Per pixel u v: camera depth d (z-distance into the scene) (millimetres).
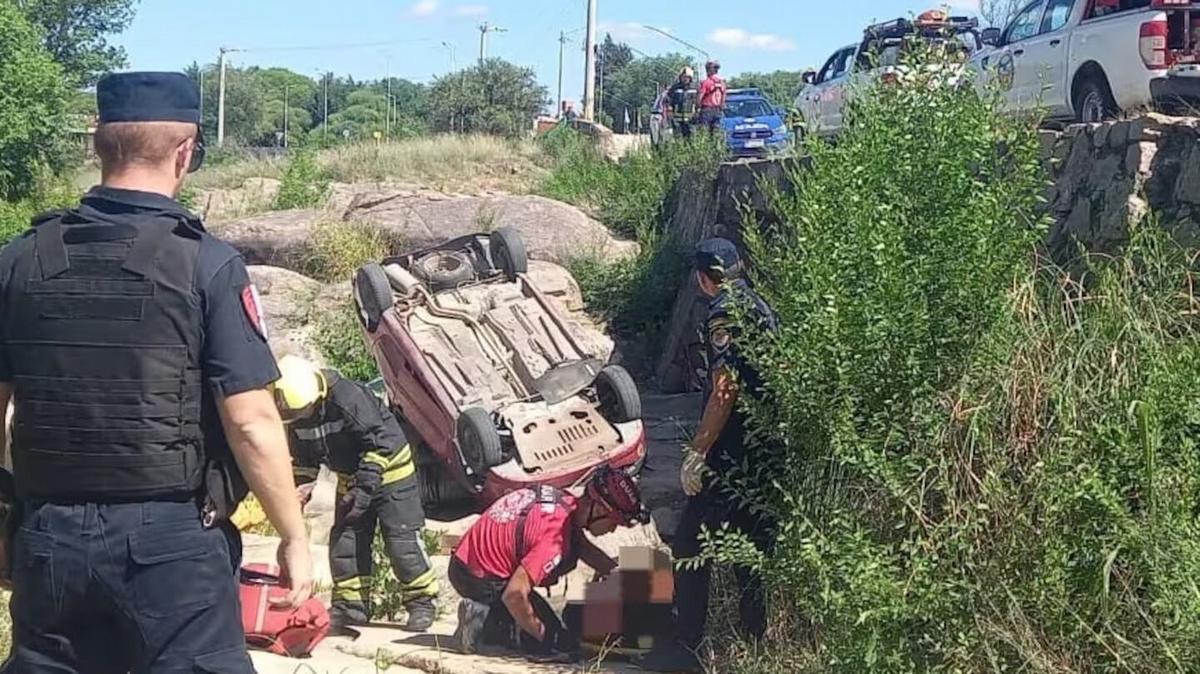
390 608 7387
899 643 4586
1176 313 5379
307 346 15828
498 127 45031
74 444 3246
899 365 5121
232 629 3373
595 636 6246
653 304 16234
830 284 5195
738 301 5602
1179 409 4688
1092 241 6914
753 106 24047
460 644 6328
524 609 6105
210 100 83250
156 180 3363
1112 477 4516
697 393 14250
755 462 5699
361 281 12258
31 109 29781
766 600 5500
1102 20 10750
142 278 3234
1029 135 5625
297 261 18078
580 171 22250
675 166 19641
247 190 24250
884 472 4797
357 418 6812
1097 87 10836
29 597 3334
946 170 5465
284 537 3340
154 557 3256
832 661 4688
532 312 12297
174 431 3256
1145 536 4316
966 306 5215
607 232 18828
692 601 5871
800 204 5996
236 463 3340
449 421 11078
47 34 47844
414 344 11656
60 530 3268
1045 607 4473
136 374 3227
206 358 3271
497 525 6309
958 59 5930
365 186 23734
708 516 5781
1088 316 5359
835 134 7715
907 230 5344
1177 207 6473
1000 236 5418
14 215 26219
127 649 3402
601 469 6332
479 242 13148
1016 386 5043
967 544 4645
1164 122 6633
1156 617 4336
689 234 16594
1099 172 7004
